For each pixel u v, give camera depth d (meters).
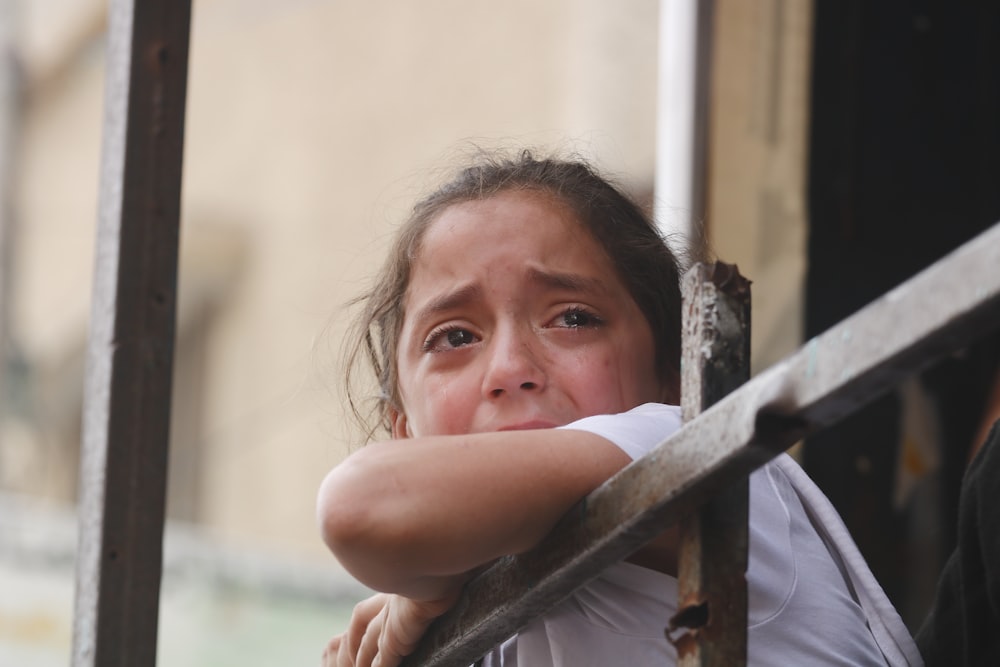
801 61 3.48
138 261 1.90
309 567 8.48
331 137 8.65
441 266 1.67
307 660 8.34
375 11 8.48
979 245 0.81
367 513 1.25
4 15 9.91
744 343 1.12
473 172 1.81
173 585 8.64
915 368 0.88
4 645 9.29
